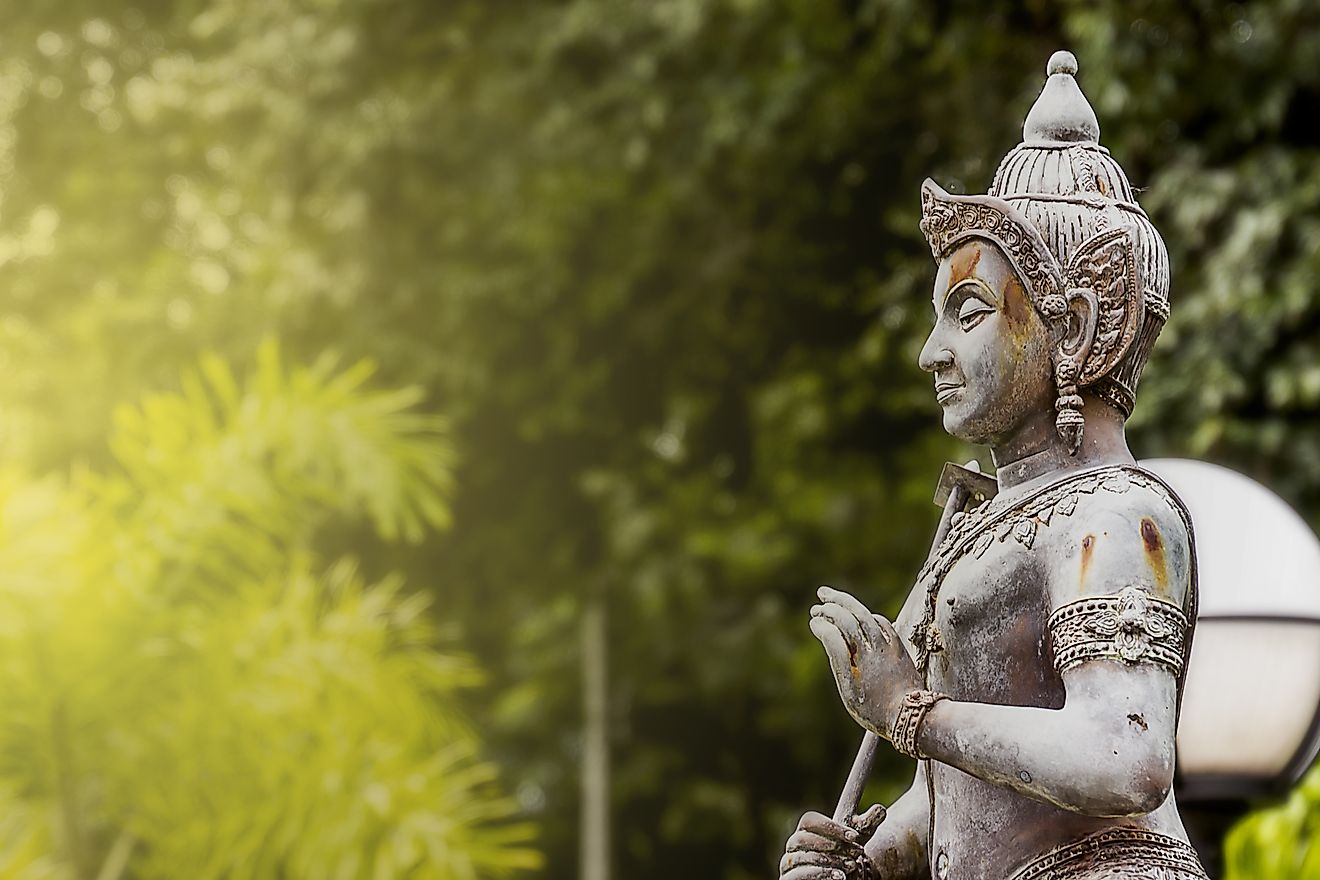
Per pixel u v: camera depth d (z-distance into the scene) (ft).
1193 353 28.09
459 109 41.70
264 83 43.01
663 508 43.14
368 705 27.55
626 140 40.40
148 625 26.76
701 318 41.88
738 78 38.22
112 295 46.37
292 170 43.06
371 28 42.06
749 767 43.19
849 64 37.55
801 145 38.32
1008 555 8.46
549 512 44.04
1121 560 8.16
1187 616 8.37
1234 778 15.17
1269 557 15.28
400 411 42.80
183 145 45.88
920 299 37.32
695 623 42.80
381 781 26.73
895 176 39.09
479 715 44.34
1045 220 8.80
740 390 43.29
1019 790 8.00
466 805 28.02
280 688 26.94
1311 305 27.84
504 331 42.14
